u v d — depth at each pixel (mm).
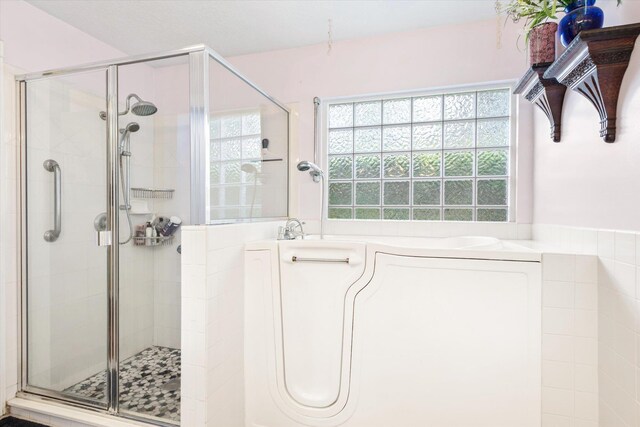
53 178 1720
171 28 1998
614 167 1002
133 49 2252
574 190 1275
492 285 1215
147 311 1874
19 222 1682
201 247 1246
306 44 2180
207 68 1368
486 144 1962
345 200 2213
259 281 1481
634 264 908
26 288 1697
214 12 1842
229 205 1534
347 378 1368
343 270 1384
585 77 1021
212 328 1268
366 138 2184
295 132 2205
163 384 1704
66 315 1692
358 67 2096
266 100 1925
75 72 1632
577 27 1021
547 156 1569
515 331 1195
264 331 1469
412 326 1294
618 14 1000
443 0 1720
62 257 1716
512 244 1597
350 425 1358
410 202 2096
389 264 1321
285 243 1450
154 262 1859
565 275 1145
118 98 1643
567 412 1145
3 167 1603
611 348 1027
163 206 1799
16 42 1672
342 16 1870
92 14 1850
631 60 909
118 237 1688
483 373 1224
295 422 1417
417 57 1988
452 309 1253
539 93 1438
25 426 1498
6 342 1614
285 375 1446
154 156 1788
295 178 2199
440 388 1264
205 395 1230
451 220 2018
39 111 1702
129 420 1438
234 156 1583
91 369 1633
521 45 1812
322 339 1403
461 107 2008
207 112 1358
